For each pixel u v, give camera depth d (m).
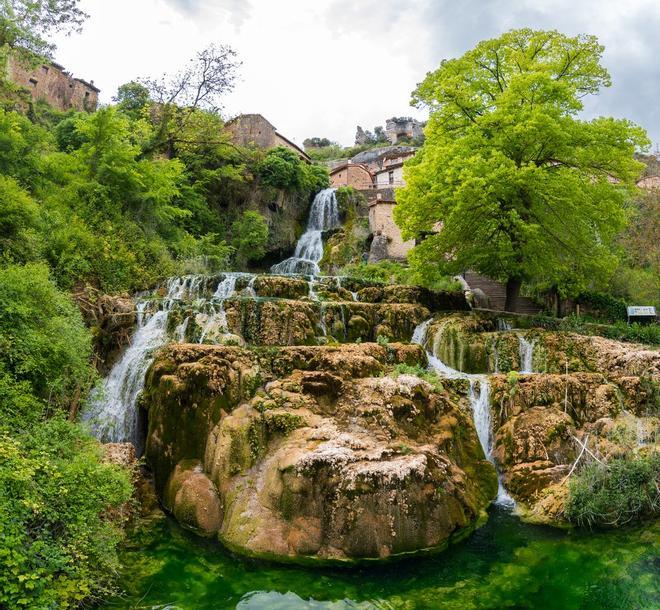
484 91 19.83
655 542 8.93
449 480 9.64
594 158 17.80
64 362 10.22
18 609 5.57
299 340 14.61
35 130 20.41
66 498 6.95
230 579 7.75
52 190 18.89
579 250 18.88
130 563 8.11
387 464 8.86
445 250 19.89
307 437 9.57
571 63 19.28
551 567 8.23
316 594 7.44
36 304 10.38
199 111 31.00
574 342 14.68
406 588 7.63
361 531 8.39
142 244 19.78
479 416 12.47
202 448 10.45
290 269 32.94
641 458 10.43
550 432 11.41
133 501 9.18
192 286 18.31
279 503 8.78
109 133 21.52
